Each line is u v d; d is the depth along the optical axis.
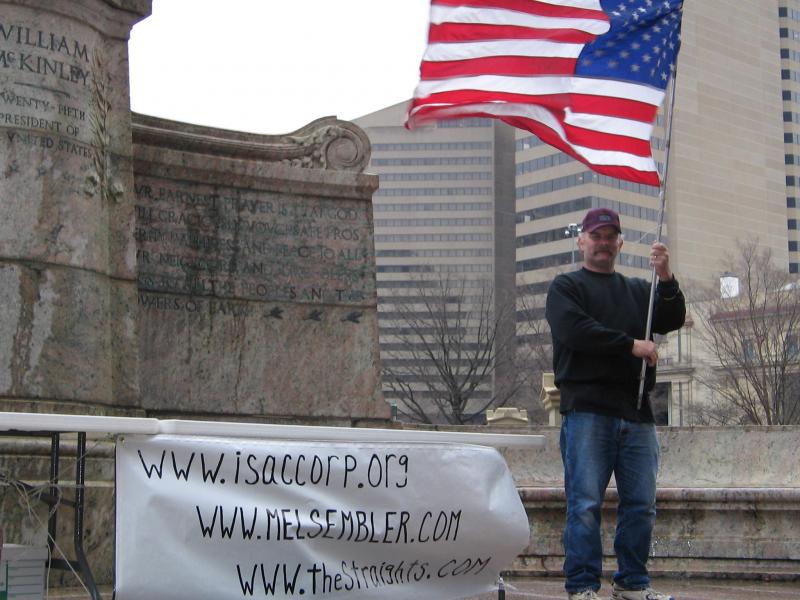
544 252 99.12
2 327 6.36
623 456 5.29
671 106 5.70
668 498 8.26
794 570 7.95
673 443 10.17
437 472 4.68
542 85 5.84
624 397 5.23
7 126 6.50
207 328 8.50
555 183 98.31
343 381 8.93
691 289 60.69
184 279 8.46
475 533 4.79
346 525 4.43
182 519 4.05
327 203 9.06
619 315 5.31
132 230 7.21
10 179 6.48
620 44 5.87
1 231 6.43
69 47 6.80
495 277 102.00
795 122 108.06
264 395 8.63
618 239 5.40
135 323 7.14
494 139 106.31
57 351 6.52
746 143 100.25
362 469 4.49
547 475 10.22
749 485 9.93
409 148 107.12
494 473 4.87
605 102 5.84
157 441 4.02
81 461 4.11
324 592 4.39
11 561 4.19
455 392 42.66
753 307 39.66
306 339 8.84
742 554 8.18
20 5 6.64
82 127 6.82
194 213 8.56
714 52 99.31
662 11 5.93
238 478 4.18
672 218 93.75
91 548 6.02
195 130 8.68
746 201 99.06
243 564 4.19
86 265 6.74
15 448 5.96
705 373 55.19
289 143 9.04
